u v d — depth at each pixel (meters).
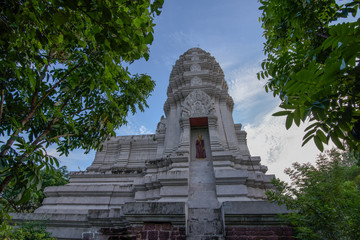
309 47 3.64
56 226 9.57
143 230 6.93
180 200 9.70
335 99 2.22
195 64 17.67
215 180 10.45
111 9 2.80
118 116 6.50
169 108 17.06
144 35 3.24
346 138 2.39
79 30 3.49
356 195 4.41
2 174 3.74
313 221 4.59
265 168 12.17
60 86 5.37
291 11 3.84
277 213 6.14
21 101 5.10
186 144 12.73
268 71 4.58
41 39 3.41
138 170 15.89
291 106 2.41
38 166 3.93
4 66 3.95
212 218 7.90
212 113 13.86
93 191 12.66
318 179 4.91
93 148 6.52
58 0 2.56
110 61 3.87
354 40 2.02
